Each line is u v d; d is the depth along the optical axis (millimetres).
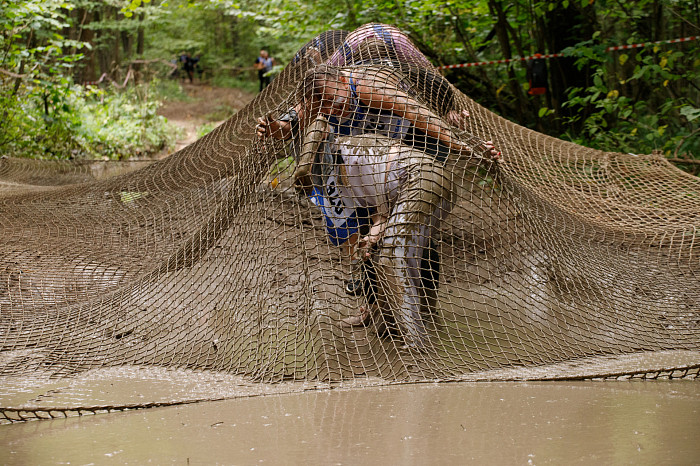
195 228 4883
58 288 4309
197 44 34438
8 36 10984
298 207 3732
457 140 3744
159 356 3438
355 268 3695
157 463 1928
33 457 2027
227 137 5230
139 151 14789
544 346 3420
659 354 3312
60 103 12680
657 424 2170
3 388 2959
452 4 8641
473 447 1978
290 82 4969
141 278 4328
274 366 3178
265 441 2104
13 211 5500
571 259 4129
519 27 9617
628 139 7625
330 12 9680
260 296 3580
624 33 8945
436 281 3521
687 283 4121
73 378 3135
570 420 2240
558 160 5090
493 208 3822
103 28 21516
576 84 8703
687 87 8375
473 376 2996
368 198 3689
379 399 2641
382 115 3768
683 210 4672
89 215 5430
